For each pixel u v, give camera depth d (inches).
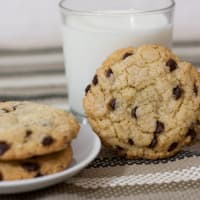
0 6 31.7
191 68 19.6
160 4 22.0
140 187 17.6
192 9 31.7
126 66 19.4
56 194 17.2
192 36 31.6
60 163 17.2
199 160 18.9
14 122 17.7
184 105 19.1
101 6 22.4
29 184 16.7
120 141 19.1
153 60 19.4
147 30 20.7
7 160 17.0
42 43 31.7
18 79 25.5
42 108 18.5
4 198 17.1
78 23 21.1
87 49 21.0
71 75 21.7
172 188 17.5
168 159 19.1
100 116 19.2
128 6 22.4
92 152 18.1
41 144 16.9
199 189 17.5
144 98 19.2
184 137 19.2
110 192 17.4
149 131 19.0
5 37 31.8
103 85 19.4
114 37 20.6
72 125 17.7
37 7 31.9
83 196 17.2
